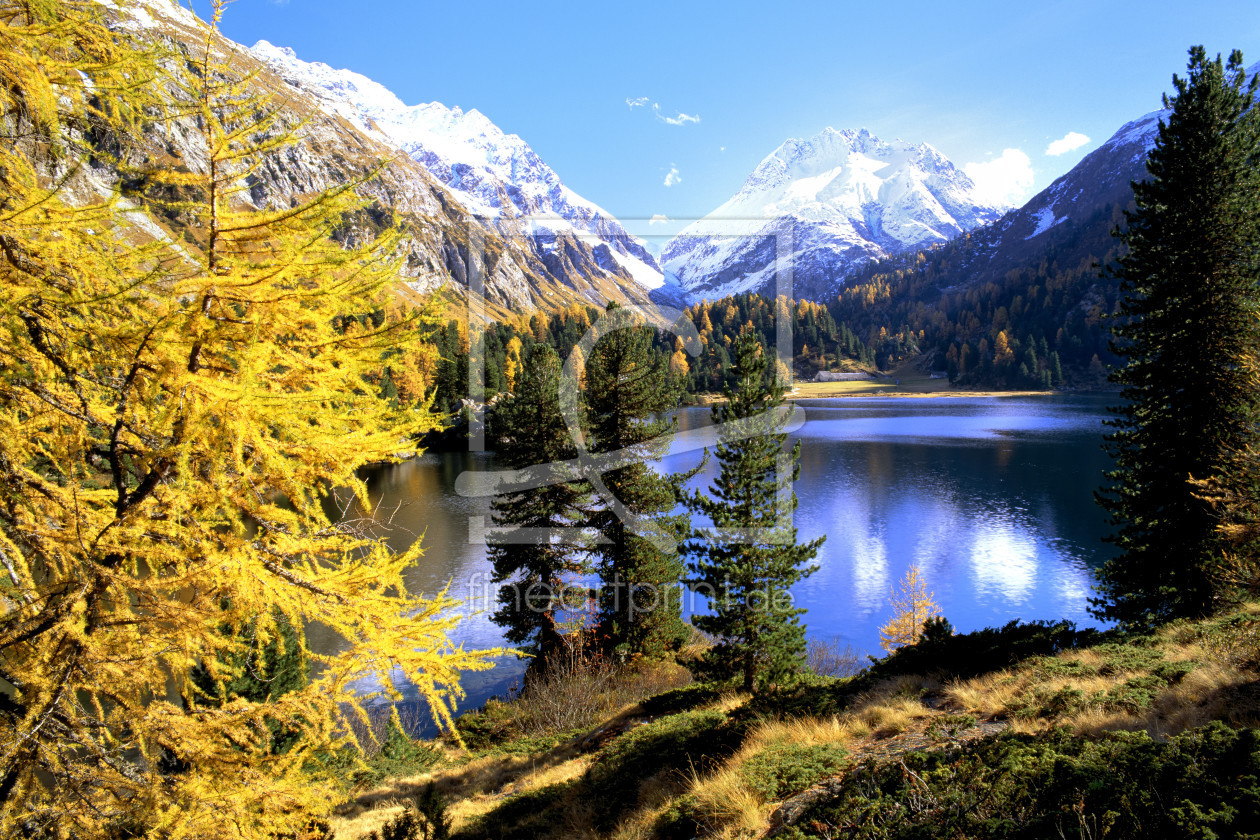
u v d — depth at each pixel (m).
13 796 4.34
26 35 4.05
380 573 5.54
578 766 14.03
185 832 4.55
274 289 4.31
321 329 4.68
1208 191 17.45
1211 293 17.55
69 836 4.46
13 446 4.63
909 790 5.98
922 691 11.39
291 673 10.93
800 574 19.45
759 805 7.70
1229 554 15.09
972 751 6.70
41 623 4.43
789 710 11.61
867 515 55.47
